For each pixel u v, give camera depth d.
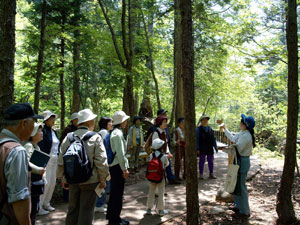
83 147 2.98
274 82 8.98
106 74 8.19
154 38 11.31
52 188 4.47
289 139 3.98
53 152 4.46
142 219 4.12
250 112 15.45
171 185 6.13
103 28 11.00
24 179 1.60
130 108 8.02
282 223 3.98
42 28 5.72
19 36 9.99
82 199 3.00
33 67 7.45
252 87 14.05
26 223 1.60
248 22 8.62
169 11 9.75
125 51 7.80
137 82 9.68
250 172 7.30
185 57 3.33
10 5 3.08
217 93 14.21
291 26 3.90
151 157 4.34
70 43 8.98
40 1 8.26
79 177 2.85
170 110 16.50
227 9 9.34
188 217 3.39
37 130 3.27
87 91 8.63
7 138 1.69
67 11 8.91
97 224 3.88
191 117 3.34
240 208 4.42
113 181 3.73
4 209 1.58
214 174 7.21
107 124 4.44
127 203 4.90
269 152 11.04
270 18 7.42
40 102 13.15
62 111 9.70
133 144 7.34
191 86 3.34
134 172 7.43
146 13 9.16
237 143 4.30
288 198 4.04
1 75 3.01
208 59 11.96
